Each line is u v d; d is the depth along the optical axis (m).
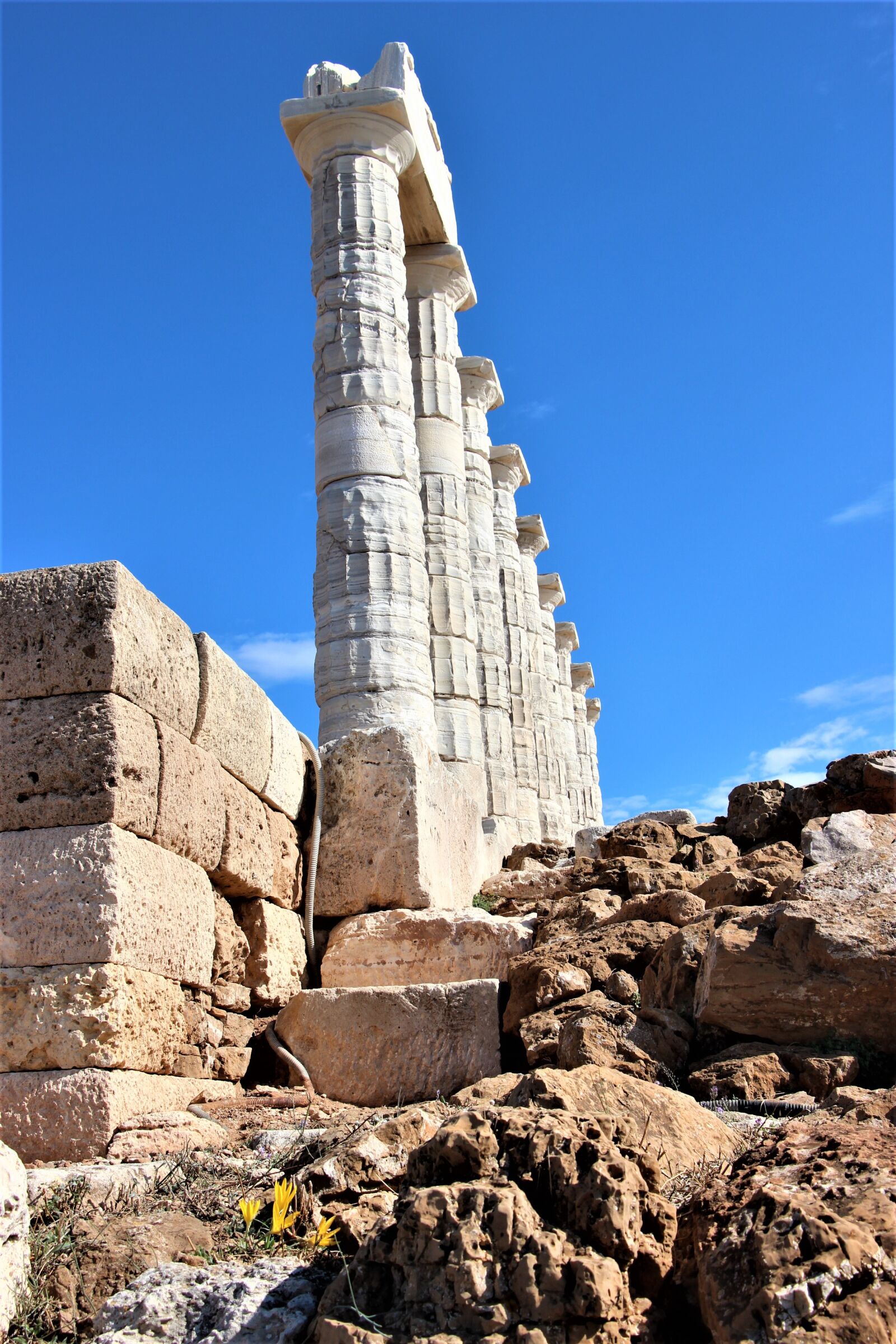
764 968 5.43
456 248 16.47
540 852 12.49
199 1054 6.11
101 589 5.60
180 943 5.91
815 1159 3.29
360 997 6.48
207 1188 4.47
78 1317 3.58
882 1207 2.89
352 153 13.58
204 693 6.47
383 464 12.53
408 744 8.36
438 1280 2.91
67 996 5.16
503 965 7.38
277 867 7.62
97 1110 5.01
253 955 7.11
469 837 10.01
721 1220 3.04
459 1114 3.47
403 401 12.98
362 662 11.89
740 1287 2.77
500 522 22.19
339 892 8.12
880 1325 2.59
